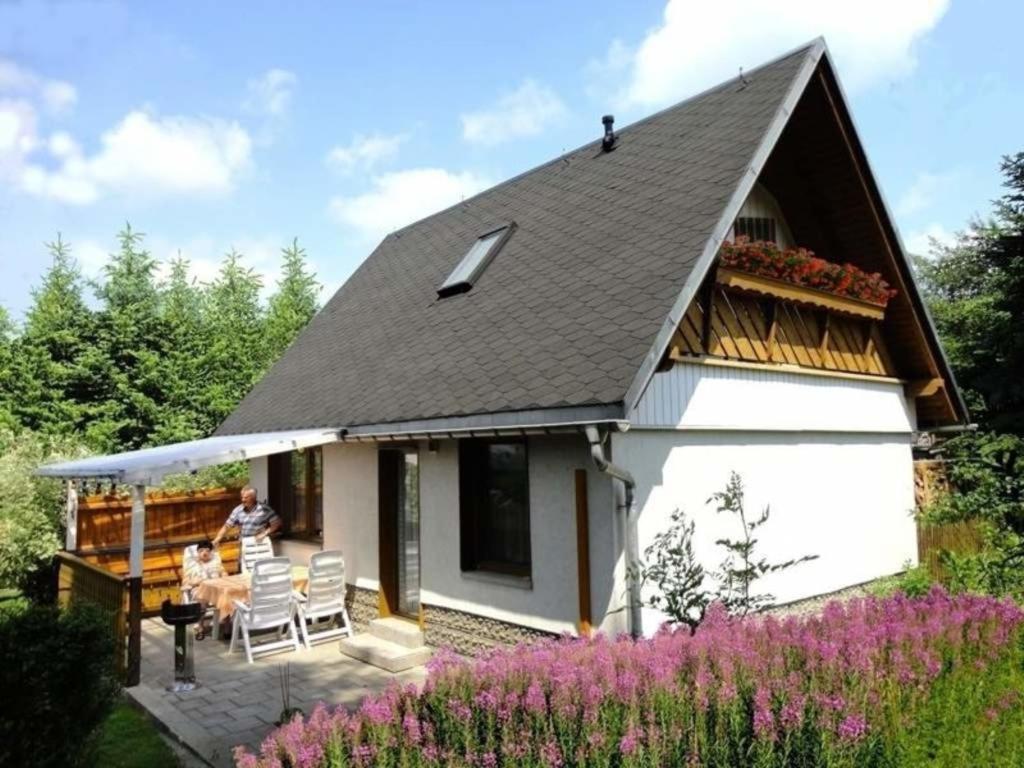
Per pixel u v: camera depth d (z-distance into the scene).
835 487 13.00
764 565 8.38
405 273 17.53
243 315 32.41
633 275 9.87
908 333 14.46
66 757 5.77
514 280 12.53
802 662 5.90
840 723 4.90
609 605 8.81
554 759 4.65
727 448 10.74
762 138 10.41
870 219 13.23
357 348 15.30
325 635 12.62
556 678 5.37
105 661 6.16
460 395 10.20
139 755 7.94
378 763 4.79
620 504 8.88
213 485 18.70
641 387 8.03
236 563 17.03
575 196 13.84
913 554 14.92
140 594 10.48
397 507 12.79
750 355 11.09
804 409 12.23
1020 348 20.20
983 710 5.90
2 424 19.02
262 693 9.91
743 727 5.04
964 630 7.04
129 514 16.34
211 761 7.57
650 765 4.66
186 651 10.14
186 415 23.20
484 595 10.50
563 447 9.41
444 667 5.85
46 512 15.60
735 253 10.19
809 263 11.21
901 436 15.16
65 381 21.64
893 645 6.27
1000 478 9.94
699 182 10.75
